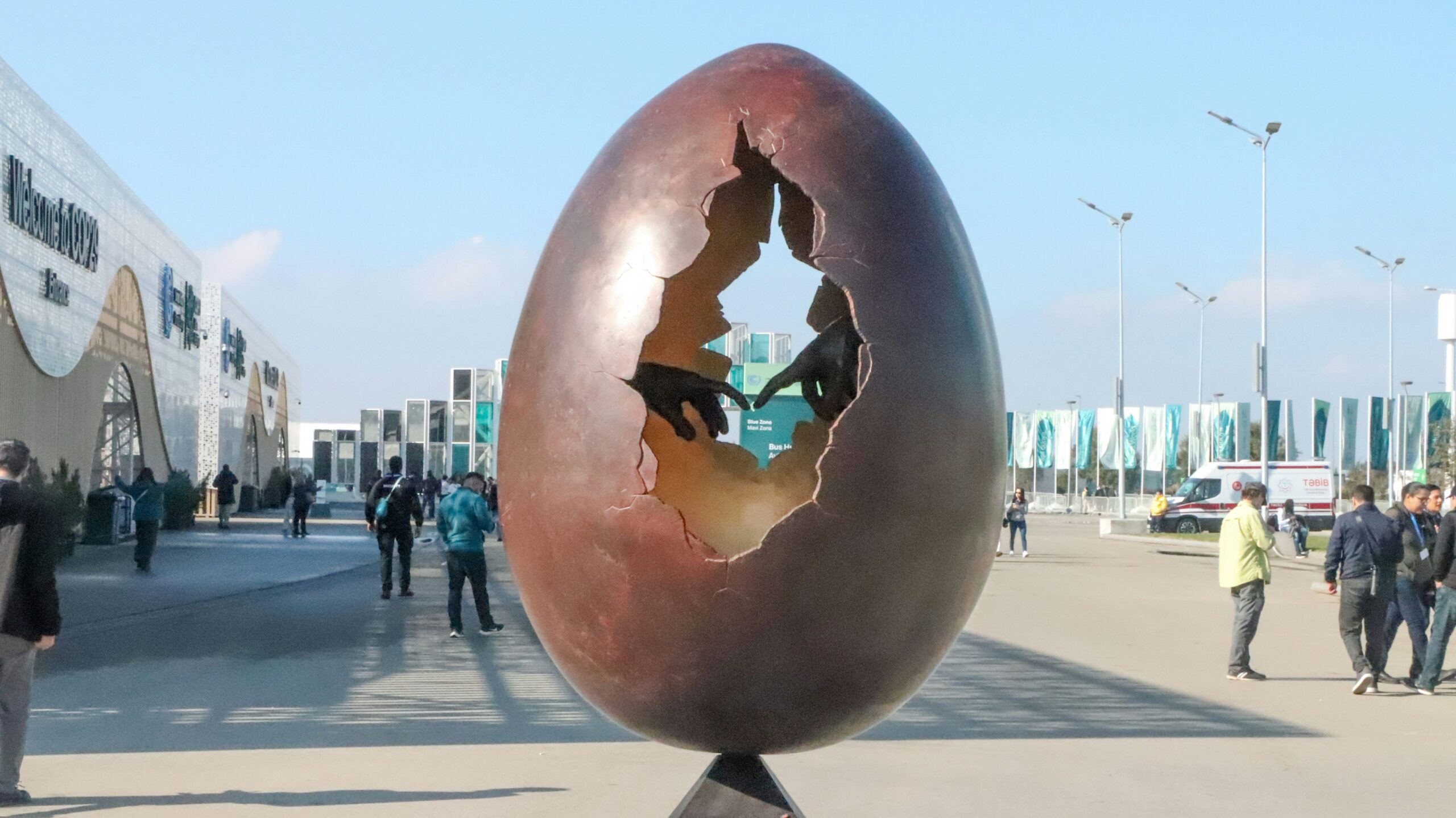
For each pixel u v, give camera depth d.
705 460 3.54
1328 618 17.70
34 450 24.53
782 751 3.72
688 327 3.70
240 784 6.85
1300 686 11.39
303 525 35.94
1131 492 108.50
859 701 3.51
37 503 6.45
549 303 3.58
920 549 3.36
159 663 11.84
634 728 3.78
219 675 11.09
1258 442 87.19
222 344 53.44
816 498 3.24
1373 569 11.13
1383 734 9.03
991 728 9.02
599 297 3.45
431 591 20.11
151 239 35.69
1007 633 15.17
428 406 82.06
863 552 3.27
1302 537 34.97
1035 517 74.75
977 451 3.50
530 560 3.53
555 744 8.09
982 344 3.60
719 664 3.34
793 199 3.82
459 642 13.66
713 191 3.45
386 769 7.28
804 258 3.67
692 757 7.68
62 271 26.12
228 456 55.59
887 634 3.39
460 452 80.19
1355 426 59.38
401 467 19.11
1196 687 11.12
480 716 9.14
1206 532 46.47
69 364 26.70
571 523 3.38
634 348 3.37
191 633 14.30
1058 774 7.46
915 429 3.33
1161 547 38.06
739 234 3.77
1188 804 6.78
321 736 8.35
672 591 3.27
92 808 6.32
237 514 55.31
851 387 3.58
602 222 3.54
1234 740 8.69
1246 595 11.66
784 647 3.31
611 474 3.32
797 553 3.23
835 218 3.44
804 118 3.56
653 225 3.45
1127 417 77.62
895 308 3.39
